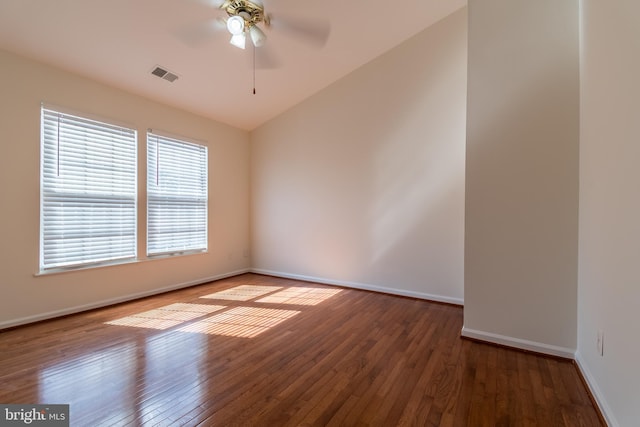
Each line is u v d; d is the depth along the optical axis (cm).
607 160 155
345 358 214
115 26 254
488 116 237
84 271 308
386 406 161
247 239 509
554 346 216
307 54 351
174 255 393
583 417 154
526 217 225
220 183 459
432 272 350
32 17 231
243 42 254
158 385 179
